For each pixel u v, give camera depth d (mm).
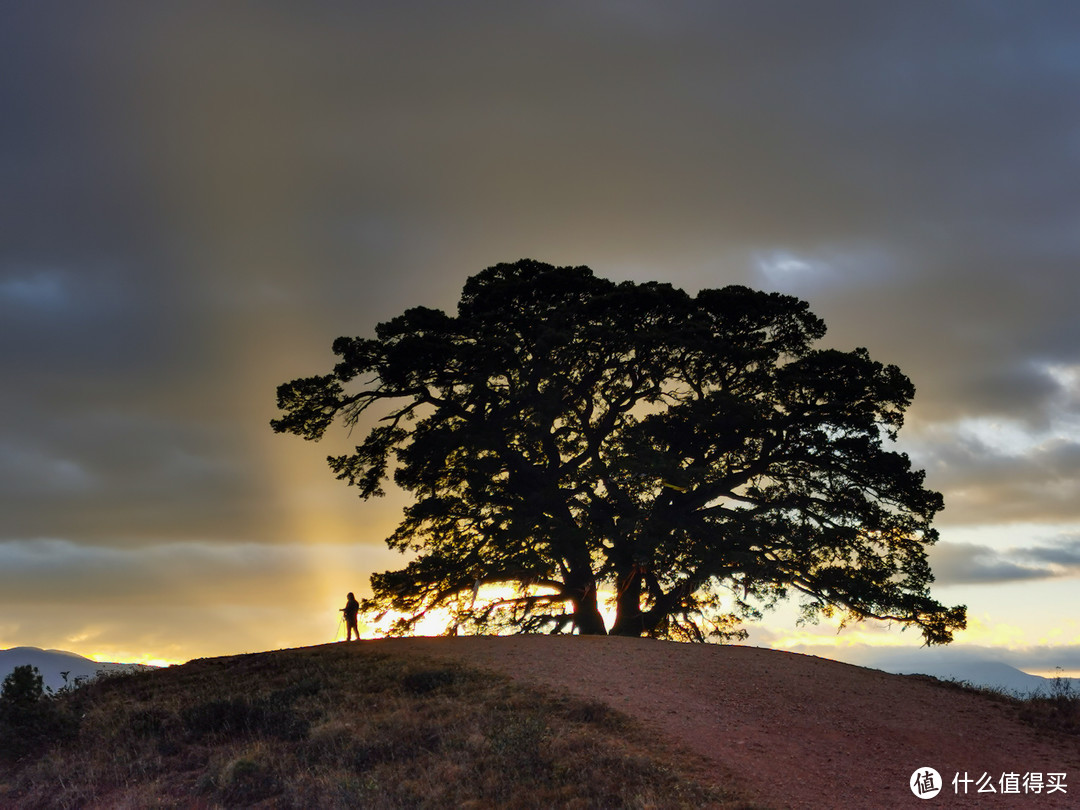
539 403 44656
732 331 48594
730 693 24484
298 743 21797
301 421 46375
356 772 20016
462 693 24172
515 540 43062
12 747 23094
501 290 45812
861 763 20109
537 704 22797
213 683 27703
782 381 45875
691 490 45000
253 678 27766
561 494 44531
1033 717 24406
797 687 25578
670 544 42375
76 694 27703
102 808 19578
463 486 45281
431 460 43969
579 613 44000
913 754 20891
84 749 22750
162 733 23281
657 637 44812
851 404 45312
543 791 18188
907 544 45656
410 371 44438
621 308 45688
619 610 45188
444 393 45531
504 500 44375
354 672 27094
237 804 19188
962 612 44062
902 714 23859
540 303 46312
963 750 21375
